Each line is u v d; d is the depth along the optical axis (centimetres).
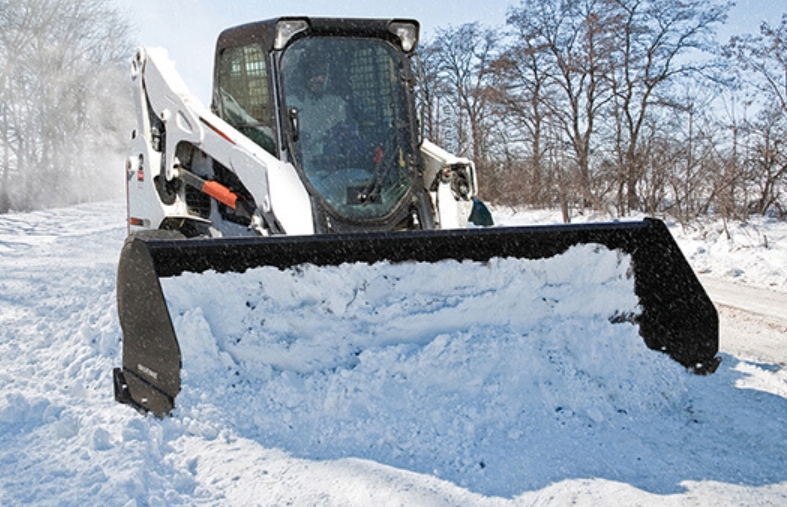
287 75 451
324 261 329
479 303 337
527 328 346
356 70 468
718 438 302
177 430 307
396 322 328
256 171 427
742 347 479
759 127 1416
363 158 463
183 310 326
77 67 3114
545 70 2258
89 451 279
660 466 275
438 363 315
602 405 323
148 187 536
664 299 365
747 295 692
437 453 285
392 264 333
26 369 404
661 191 1595
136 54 551
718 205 1393
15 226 1598
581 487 256
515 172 2462
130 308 335
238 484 263
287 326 327
